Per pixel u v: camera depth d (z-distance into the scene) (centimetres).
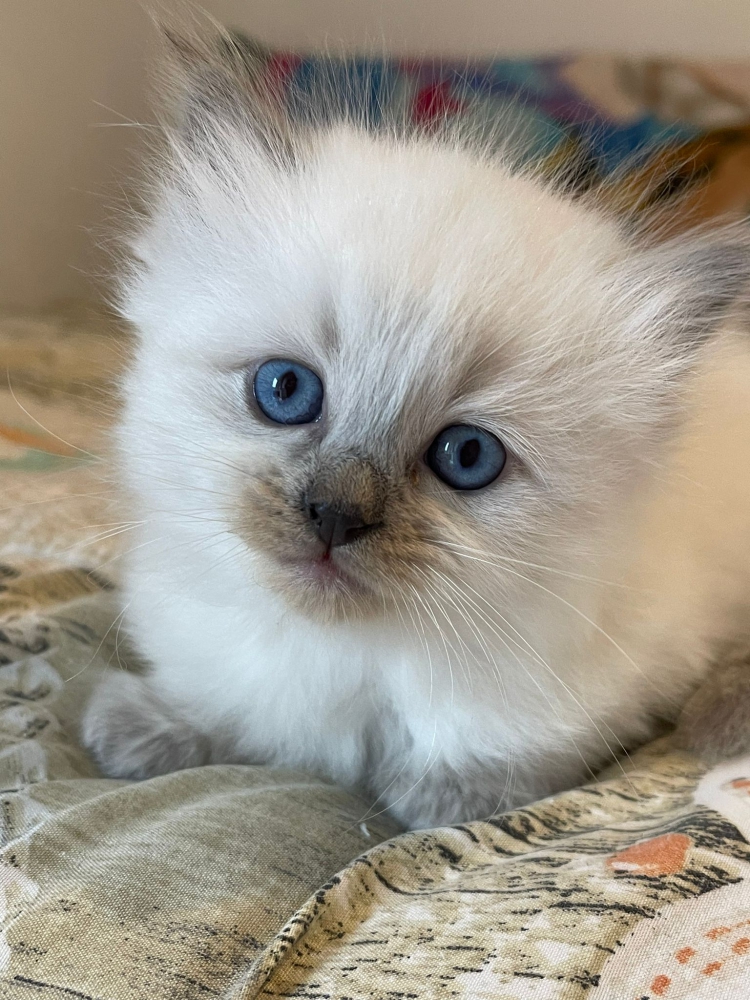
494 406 13
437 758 15
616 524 14
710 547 17
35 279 39
